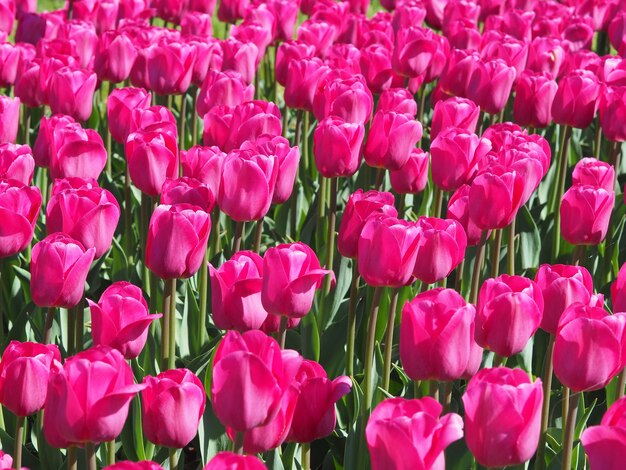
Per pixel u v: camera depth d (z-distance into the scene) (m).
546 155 2.05
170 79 2.31
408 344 1.54
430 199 2.38
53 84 2.21
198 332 1.93
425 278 1.71
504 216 1.81
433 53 2.49
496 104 2.30
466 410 1.44
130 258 2.17
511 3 3.55
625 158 2.92
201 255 1.70
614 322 1.53
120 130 2.11
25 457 1.76
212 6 3.26
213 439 1.68
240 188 1.78
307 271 1.60
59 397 1.44
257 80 3.02
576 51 3.09
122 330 1.59
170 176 1.90
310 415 1.52
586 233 1.88
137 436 1.73
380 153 1.98
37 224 2.23
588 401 1.95
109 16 3.08
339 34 3.05
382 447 1.38
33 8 3.28
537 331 1.98
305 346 1.88
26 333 1.94
